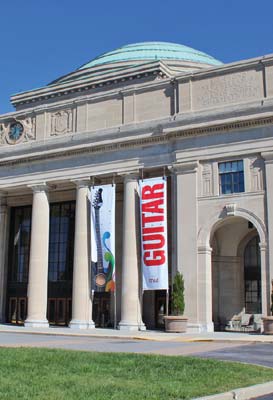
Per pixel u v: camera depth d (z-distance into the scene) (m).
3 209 54.41
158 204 40.19
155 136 41.53
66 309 50.28
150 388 12.23
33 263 46.06
